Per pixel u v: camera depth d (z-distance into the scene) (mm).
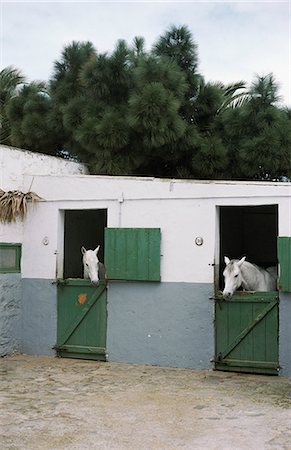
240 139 12086
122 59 12016
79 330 9250
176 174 12531
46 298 9500
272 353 8023
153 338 8727
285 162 11609
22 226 9742
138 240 8758
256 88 12016
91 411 6133
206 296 8430
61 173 10828
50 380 7676
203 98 12797
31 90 13727
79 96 12719
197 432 5414
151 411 6137
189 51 12914
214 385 7406
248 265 8242
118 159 11578
